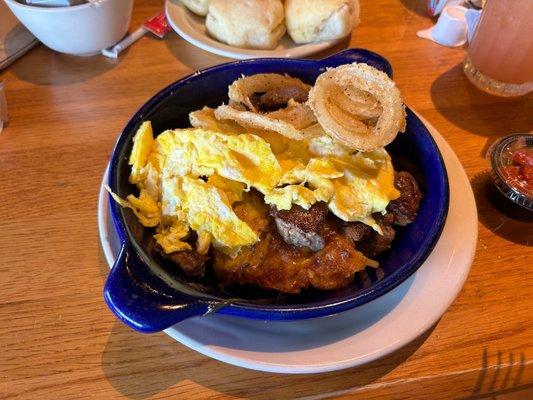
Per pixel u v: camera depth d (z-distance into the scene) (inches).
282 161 10.6
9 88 14.6
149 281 8.1
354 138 9.5
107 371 9.3
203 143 10.4
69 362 9.4
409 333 9.1
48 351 9.5
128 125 10.4
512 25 13.2
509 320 10.3
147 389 9.1
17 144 13.1
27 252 11.0
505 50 13.8
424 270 9.9
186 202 10.1
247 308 8.0
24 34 15.7
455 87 15.2
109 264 9.8
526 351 9.9
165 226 10.2
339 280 9.9
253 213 10.3
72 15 13.7
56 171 12.5
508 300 10.6
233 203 10.3
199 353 9.5
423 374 9.5
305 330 9.2
